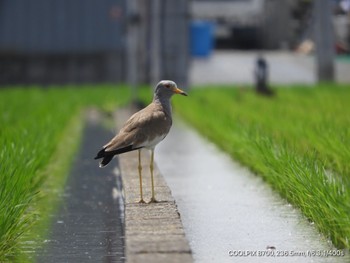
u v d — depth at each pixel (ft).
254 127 69.36
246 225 45.11
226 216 47.52
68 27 192.44
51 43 192.13
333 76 177.88
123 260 39.40
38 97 128.36
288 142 60.80
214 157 71.92
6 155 49.42
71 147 81.92
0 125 74.08
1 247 39.19
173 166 67.21
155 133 43.68
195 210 49.44
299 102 114.42
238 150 67.46
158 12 143.54
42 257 39.83
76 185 60.03
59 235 44.42
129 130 43.45
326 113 89.20
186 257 33.40
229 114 91.25
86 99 136.77
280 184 51.60
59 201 54.13
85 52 192.65
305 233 42.63
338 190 41.11
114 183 60.90
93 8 192.03
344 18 246.06
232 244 41.04
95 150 79.56
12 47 191.42
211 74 204.74
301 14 260.42
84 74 193.36
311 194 42.65
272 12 261.03
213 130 84.99
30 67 192.85
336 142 57.36
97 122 109.09
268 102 114.93
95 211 50.90
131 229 38.29
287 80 197.36
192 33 227.81
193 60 222.28
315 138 61.46
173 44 142.82
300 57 231.71
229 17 264.11
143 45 188.55
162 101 45.14
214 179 60.18
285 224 44.86
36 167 55.72
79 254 40.52
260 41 263.90
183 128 98.07
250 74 205.67
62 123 91.04
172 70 143.23
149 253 33.96
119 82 193.36
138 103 122.31
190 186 57.62
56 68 193.26
